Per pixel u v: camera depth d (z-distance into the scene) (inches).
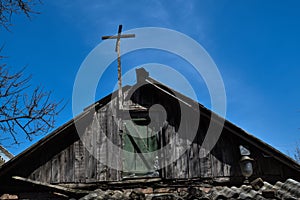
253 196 339.3
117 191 371.2
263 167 398.3
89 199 341.1
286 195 334.3
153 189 385.7
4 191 375.2
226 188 357.4
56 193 378.9
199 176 390.9
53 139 392.2
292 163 394.9
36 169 383.9
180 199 345.4
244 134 398.0
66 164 388.5
